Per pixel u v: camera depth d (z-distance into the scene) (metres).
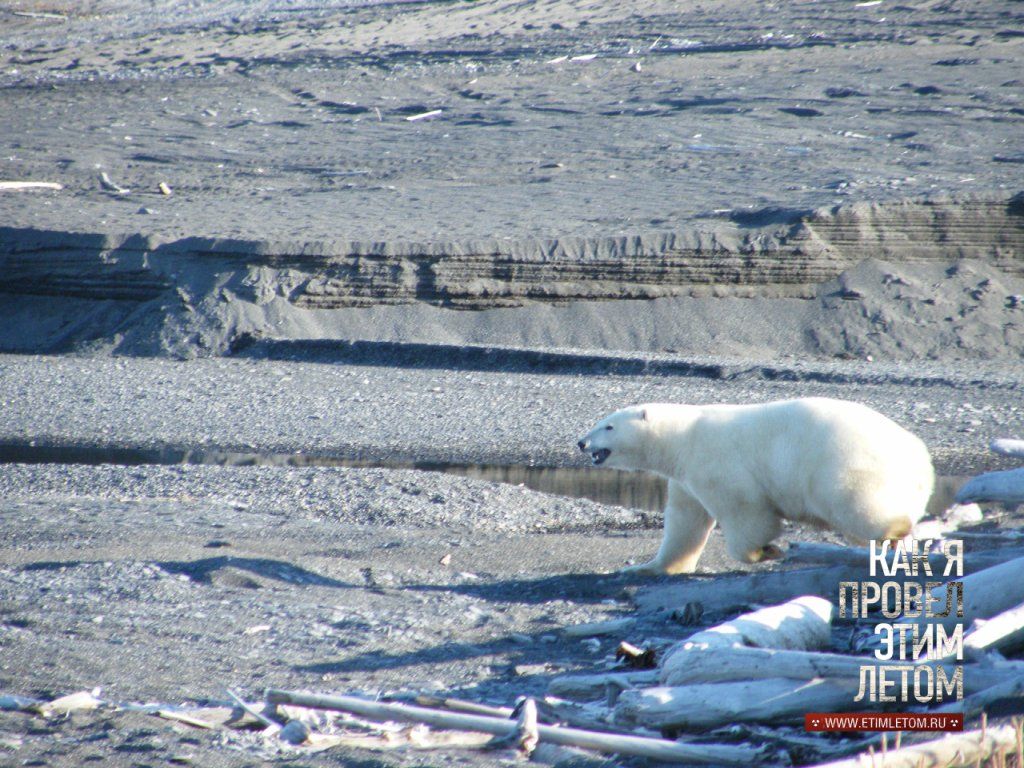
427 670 21.66
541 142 163.38
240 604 26.52
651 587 27.11
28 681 20.02
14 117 183.38
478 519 42.16
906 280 102.81
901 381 76.31
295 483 47.09
